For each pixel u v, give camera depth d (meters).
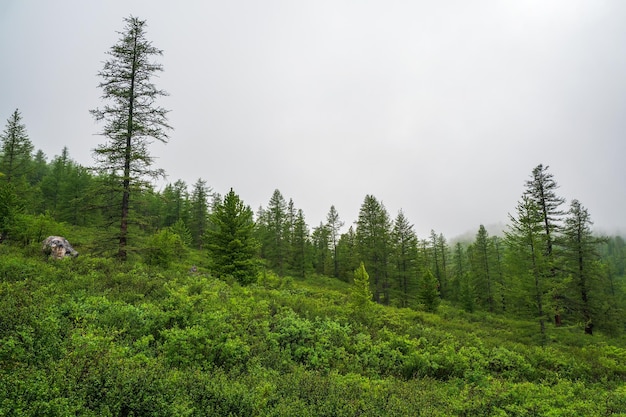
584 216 29.53
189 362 7.71
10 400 4.27
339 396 6.95
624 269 95.00
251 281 24.30
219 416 5.52
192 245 54.44
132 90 20.20
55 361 5.62
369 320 16.45
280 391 6.86
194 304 11.07
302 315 14.60
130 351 7.33
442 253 66.19
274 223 50.69
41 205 40.97
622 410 8.64
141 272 16.19
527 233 20.14
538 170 28.34
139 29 20.77
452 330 19.58
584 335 22.80
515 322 23.95
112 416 4.73
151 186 19.64
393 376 10.55
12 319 6.55
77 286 11.82
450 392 9.77
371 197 44.22
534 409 8.12
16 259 13.70
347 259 54.22
